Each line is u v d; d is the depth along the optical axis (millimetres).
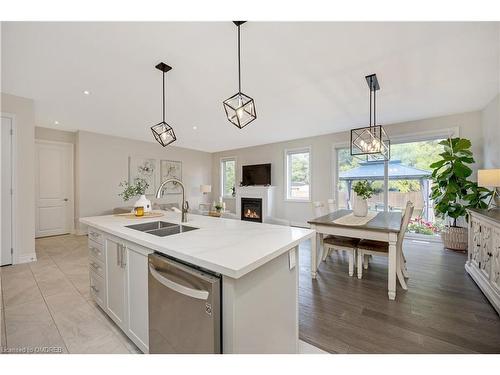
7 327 1846
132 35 1952
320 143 5832
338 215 3402
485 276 2402
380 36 1978
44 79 2781
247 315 1101
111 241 1819
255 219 6852
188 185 7711
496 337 1705
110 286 1840
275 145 6738
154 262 1323
